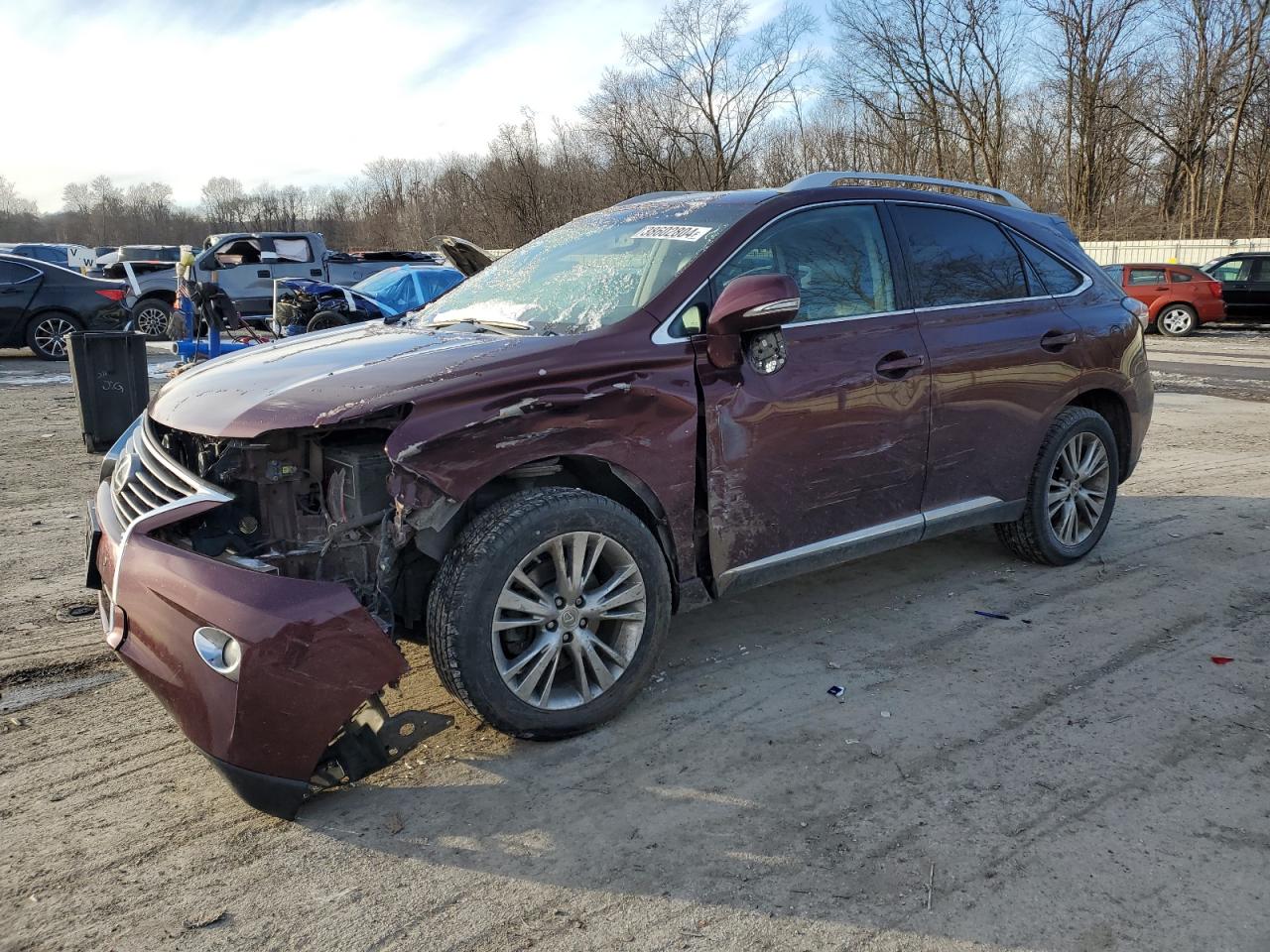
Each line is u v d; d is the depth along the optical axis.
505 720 2.97
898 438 3.89
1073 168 41.00
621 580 3.16
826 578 4.77
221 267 18.03
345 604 2.62
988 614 4.26
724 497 3.40
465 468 2.80
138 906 2.37
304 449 3.00
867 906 2.34
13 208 116.06
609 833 2.65
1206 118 36.41
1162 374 13.48
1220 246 26.98
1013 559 5.01
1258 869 2.46
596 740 3.17
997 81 39.78
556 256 4.06
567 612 3.04
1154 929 2.25
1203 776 2.91
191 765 3.05
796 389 3.53
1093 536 4.95
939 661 3.76
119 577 2.74
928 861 2.51
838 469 3.71
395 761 2.76
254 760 2.54
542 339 3.18
